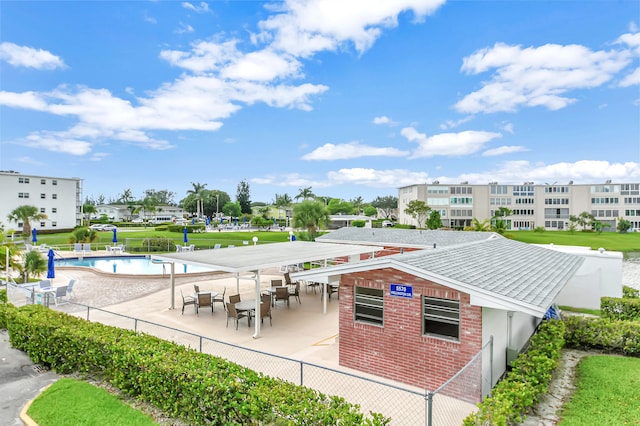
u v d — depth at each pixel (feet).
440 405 25.62
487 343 26.99
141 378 24.70
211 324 47.55
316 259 53.36
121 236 183.93
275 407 19.53
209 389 21.45
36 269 72.13
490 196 288.30
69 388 26.96
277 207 380.37
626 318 47.88
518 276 33.45
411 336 29.50
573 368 32.99
